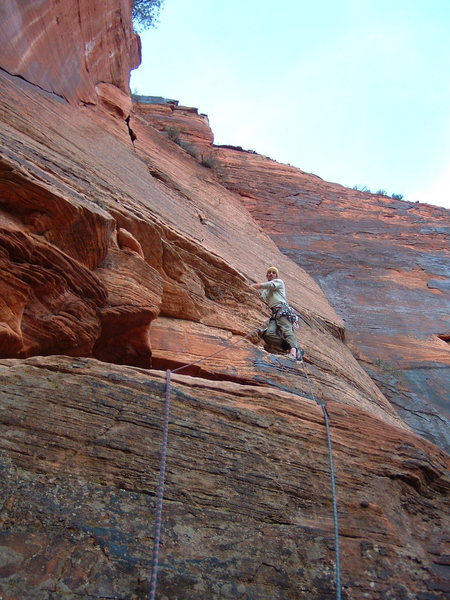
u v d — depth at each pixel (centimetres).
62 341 478
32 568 287
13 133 632
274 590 332
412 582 372
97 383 414
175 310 695
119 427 388
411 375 1223
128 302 552
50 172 594
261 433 446
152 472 368
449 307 1675
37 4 980
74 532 313
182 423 416
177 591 309
